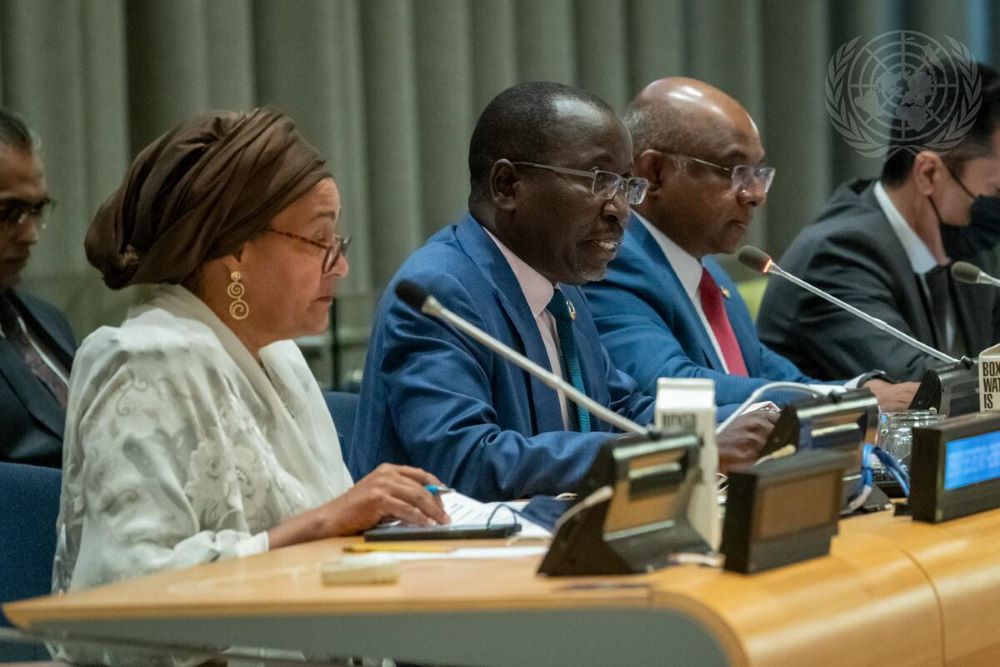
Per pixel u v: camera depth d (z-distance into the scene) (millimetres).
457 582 5051
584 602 4609
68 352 11188
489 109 9070
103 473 6410
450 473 7969
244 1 14414
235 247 7066
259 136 7086
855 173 18797
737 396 9992
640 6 17797
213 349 6887
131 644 5066
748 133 11016
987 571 5781
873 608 5090
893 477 7348
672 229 11070
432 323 8391
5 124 10617
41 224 10773
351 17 15258
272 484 6938
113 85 13578
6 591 7410
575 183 8812
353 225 15219
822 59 18766
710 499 5336
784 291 12984
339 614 4824
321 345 12852
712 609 4512
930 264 12930
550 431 8688
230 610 4910
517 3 16875
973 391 8594
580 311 9430
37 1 13195
